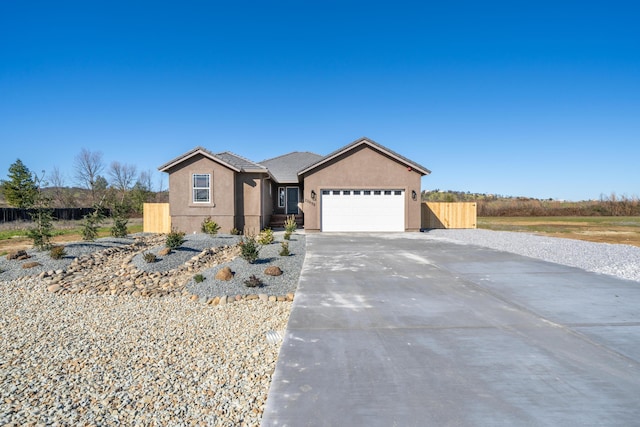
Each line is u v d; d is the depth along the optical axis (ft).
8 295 26.17
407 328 16.76
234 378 13.24
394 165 63.26
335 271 29.04
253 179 61.67
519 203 134.92
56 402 11.73
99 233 63.16
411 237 54.70
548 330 16.33
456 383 11.83
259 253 35.53
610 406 10.47
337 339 15.53
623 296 21.63
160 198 136.77
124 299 25.03
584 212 129.39
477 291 22.95
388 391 11.38
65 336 17.94
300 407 10.55
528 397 10.98
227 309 22.38
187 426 10.37
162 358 15.16
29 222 84.43
